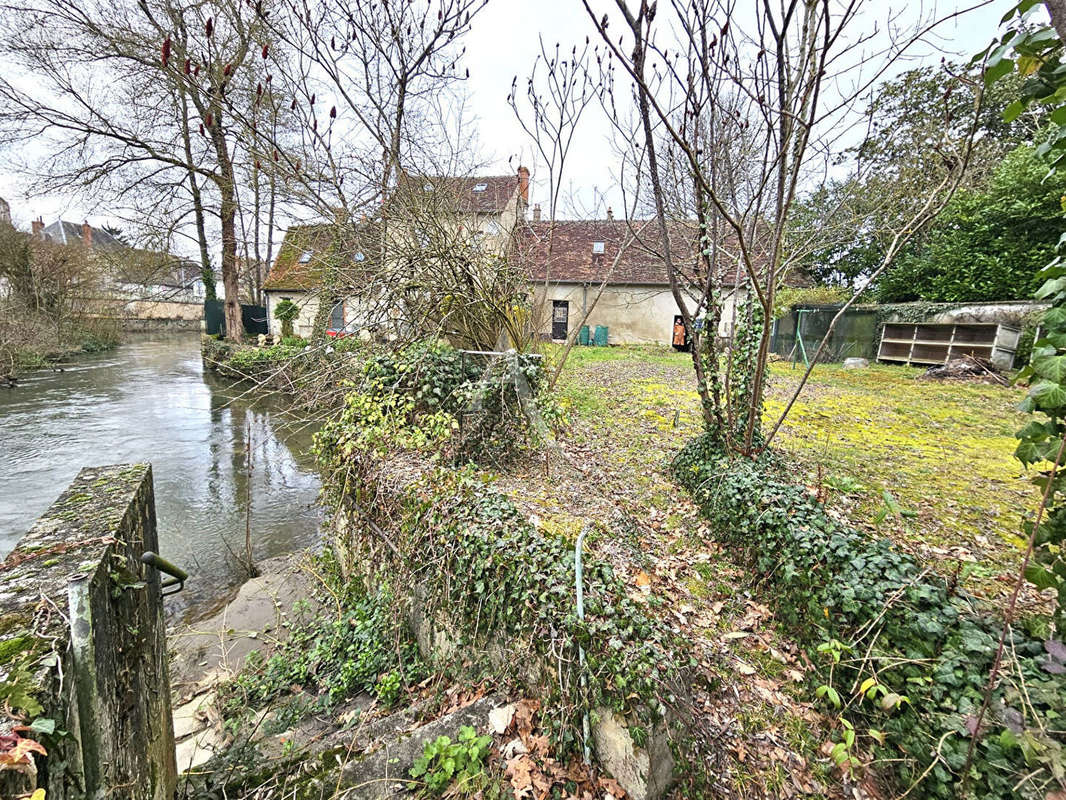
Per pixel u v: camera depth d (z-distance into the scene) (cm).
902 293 1440
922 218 326
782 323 1476
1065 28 132
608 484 483
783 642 289
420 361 474
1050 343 155
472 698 260
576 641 211
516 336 568
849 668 237
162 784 206
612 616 217
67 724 116
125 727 163
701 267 433
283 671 340
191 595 458
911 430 689
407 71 477
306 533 586
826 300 1473
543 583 234
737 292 439
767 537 315
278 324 1877
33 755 100
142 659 190
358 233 515
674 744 193
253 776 228
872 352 1432
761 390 436
